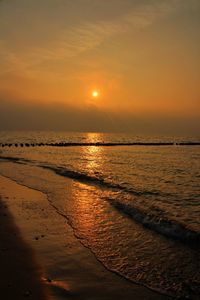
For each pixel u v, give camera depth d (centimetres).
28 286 739
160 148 8369
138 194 1911
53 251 962
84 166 3562
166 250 968
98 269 841
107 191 1964
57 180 2370
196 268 837
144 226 1219
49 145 8662
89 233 1135
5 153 5669
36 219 1304
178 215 1391
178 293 716
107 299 693
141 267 851
